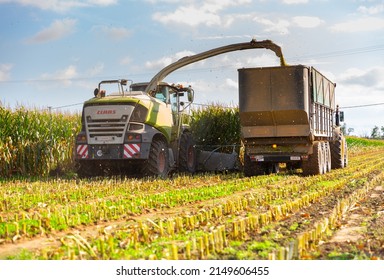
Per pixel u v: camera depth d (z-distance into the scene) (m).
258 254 7.43
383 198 14.18
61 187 16.81
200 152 24.80
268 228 9.44
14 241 8.86
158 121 20.91
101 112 20.23
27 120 22.94
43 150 22.69
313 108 21.89
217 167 24.61
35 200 13.68
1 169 21.98
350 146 64.50
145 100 20.55
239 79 21.50
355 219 10.62
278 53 25.02
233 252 7.56
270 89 21.17
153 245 7.99
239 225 8.64
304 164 22.17
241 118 21.69
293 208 11.73
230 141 27.69
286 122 21.38
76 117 24.75
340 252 7.61
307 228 9.45
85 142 20.38
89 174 21.17
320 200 13.76
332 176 21.33
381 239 8.39
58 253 7.45
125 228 9.30
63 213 11.20
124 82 21.00
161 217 11.33
